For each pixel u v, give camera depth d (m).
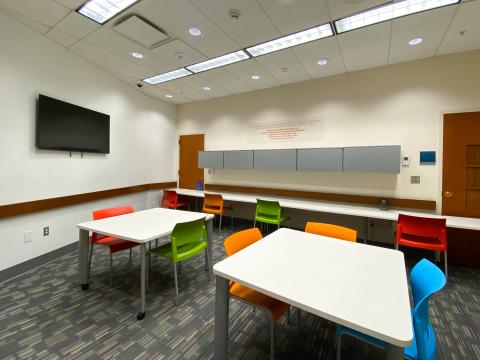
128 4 2.29
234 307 2.22
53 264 3.03
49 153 3.08
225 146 5.16
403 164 3.44
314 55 3.21
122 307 2.16
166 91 4.83
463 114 3.07
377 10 2.30
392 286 1.24
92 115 3.67
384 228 3.67
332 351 1.71
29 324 1.92
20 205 2.69
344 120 3.85
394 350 0.94
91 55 3.39
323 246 1.79
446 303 2.30
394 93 3.47
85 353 1.64
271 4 2.20
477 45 2.90
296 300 1.10
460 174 3.12
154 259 3.21
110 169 4.13
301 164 3.88
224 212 5.22
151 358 1.61
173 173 5.79
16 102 2.67
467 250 3.10
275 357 1.65
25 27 2.72
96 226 2.33
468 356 1.67
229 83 4.33
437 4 2.18
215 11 2.33
